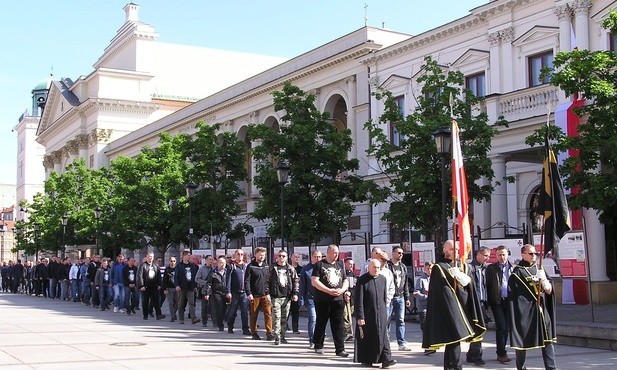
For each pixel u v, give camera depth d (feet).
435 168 70.08
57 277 124.77
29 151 370.53
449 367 34.55
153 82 249.55
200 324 68.95
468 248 36.24
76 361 41.52
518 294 36.24
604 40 79.97
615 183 49.85
